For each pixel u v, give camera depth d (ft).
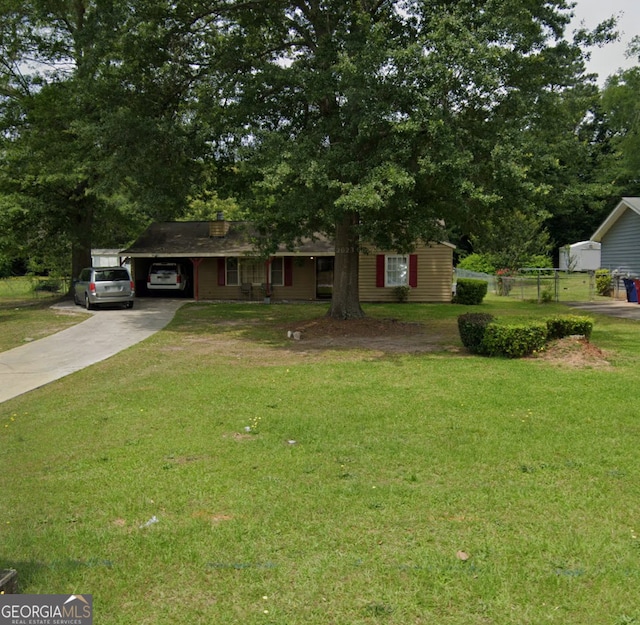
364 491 14.76
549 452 17.69
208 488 15.24
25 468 17.44
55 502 14.60
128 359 37.22
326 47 42.88
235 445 19.02
